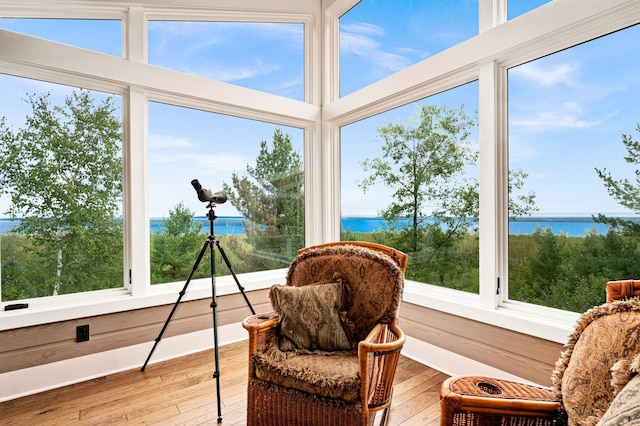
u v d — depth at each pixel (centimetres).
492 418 97
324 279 195
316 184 354
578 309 183
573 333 106
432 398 203
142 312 248
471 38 219
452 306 230
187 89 269
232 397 205
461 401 97
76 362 222
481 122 217
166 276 272
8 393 200
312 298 178
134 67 244
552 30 179
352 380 141
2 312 204
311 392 146
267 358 160
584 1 167
